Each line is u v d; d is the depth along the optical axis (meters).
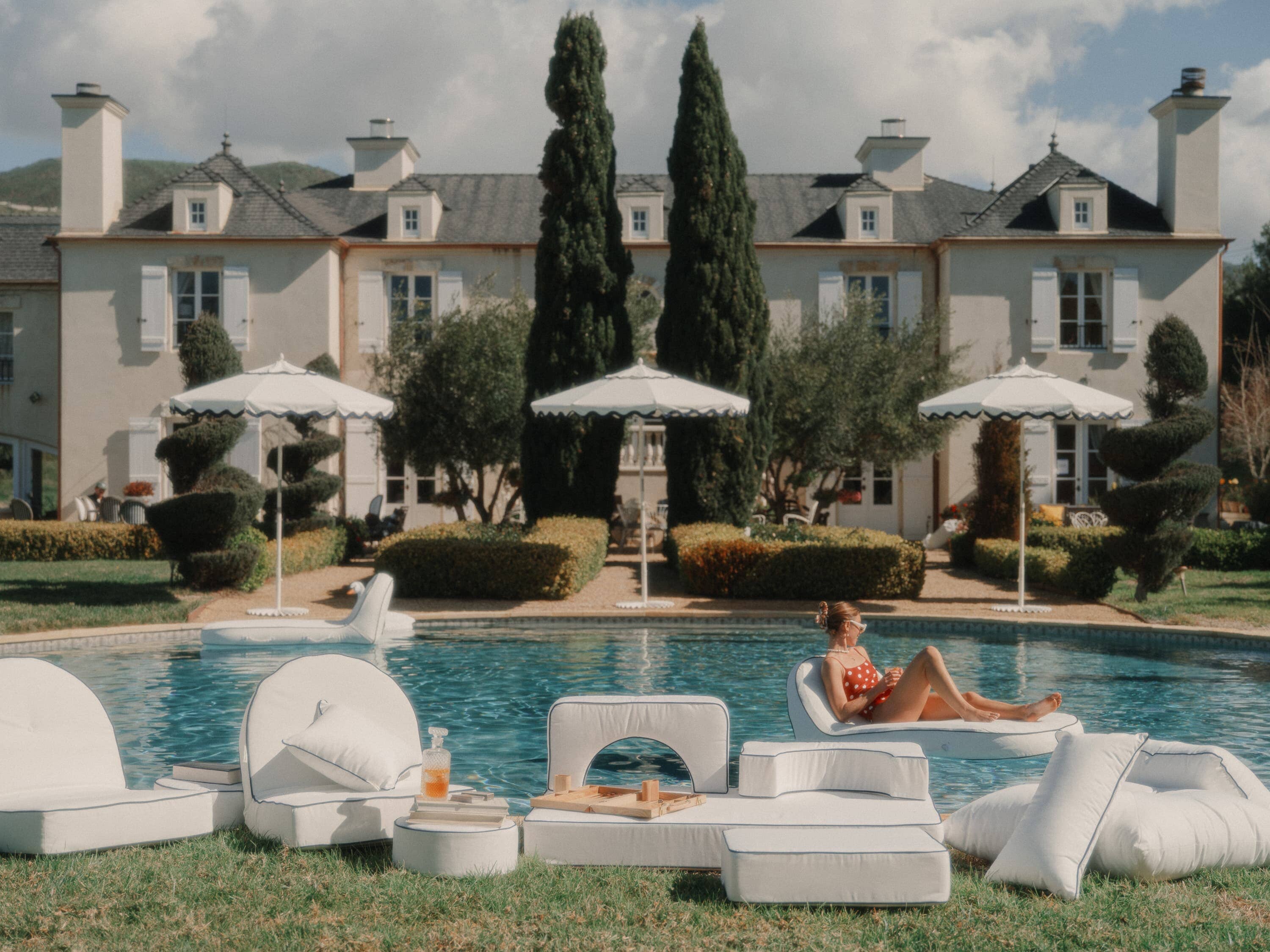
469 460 18.98
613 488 17.56
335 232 23.72
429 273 23.23
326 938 3.53
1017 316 22.64
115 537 18.38
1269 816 4.49
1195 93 22.62
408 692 8.53
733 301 16.98
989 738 5.75
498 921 3.71
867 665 6.30
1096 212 22.61
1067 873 4.00
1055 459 22.27
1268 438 29.42
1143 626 11.33
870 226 23.56
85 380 22.66
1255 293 34.19
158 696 8.22
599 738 5.00
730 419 16.89
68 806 4.40
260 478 22.25
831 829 4.15
